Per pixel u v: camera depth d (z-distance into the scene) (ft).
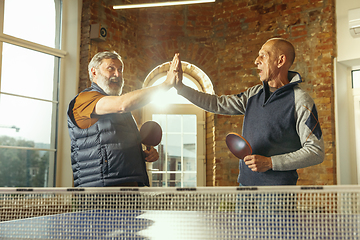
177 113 18.19
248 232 3.84
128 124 6.70
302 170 14.11
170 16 16.84
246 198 4.32
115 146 6.27
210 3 16.97
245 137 6.68
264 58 6.65
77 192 4.70
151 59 16.62
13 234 4.02
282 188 4.14
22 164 13.26
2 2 12.87
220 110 7.34
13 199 4.80
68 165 14.23
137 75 16.37
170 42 16.71
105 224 4.27
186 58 16.67
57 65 14.67
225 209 4.38
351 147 14.65
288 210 4.11
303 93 6.25
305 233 3.74
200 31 16.84
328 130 13.92
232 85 16.08
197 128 18.07
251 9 16.03
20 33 13.56
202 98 7.33
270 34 15.51
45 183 13.92
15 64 13.30
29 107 13.64
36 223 4.36
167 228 4.07
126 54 15.96
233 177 15.66
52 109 14.37
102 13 15.14
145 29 16.70
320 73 14.35
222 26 16.62
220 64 16.48
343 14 14.33
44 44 14.33
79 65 14.75
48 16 14.58
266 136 6.30
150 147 7.53
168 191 4.44
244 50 15.99
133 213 4.60
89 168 6.34
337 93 14.25
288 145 6.27
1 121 12.79
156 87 6.46
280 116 6.24
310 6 14.82
